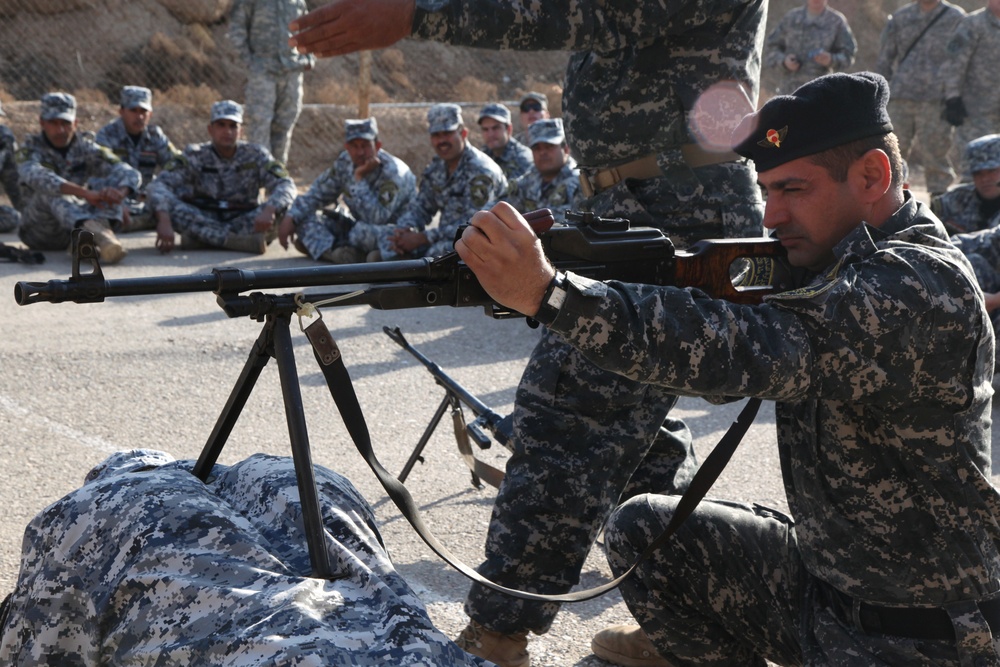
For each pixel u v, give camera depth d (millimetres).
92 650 1618
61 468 4324
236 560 1625
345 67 21688
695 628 2463
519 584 2676
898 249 1892
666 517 2418
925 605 2039
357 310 7305
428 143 17562
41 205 9273
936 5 11594
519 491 2664
